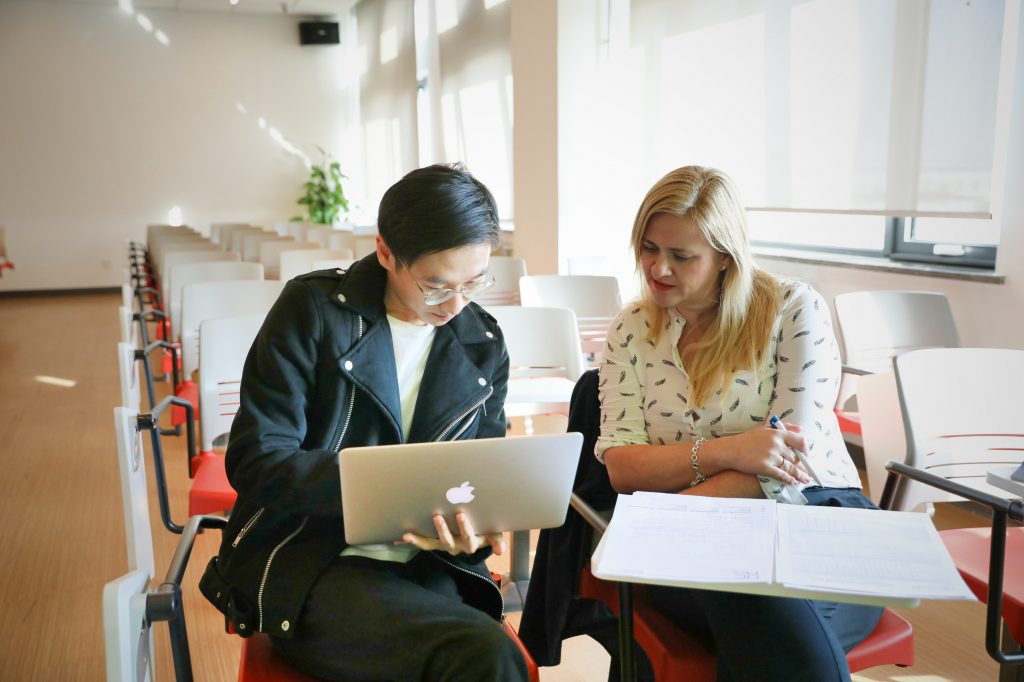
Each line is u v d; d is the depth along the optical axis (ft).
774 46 13.94
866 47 12.15
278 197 39.32
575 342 9.06
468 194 4.28
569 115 17.99
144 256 27.12
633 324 5.61
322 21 38.47
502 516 4.28
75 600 8.66
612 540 3.95
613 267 18.83
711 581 3.55
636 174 18.39
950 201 11.04
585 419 5.88
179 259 17.35
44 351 23.20
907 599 3.41
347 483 3.99
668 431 5.46
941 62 10.98
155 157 37.32
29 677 7.22
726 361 5.23
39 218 36.14
